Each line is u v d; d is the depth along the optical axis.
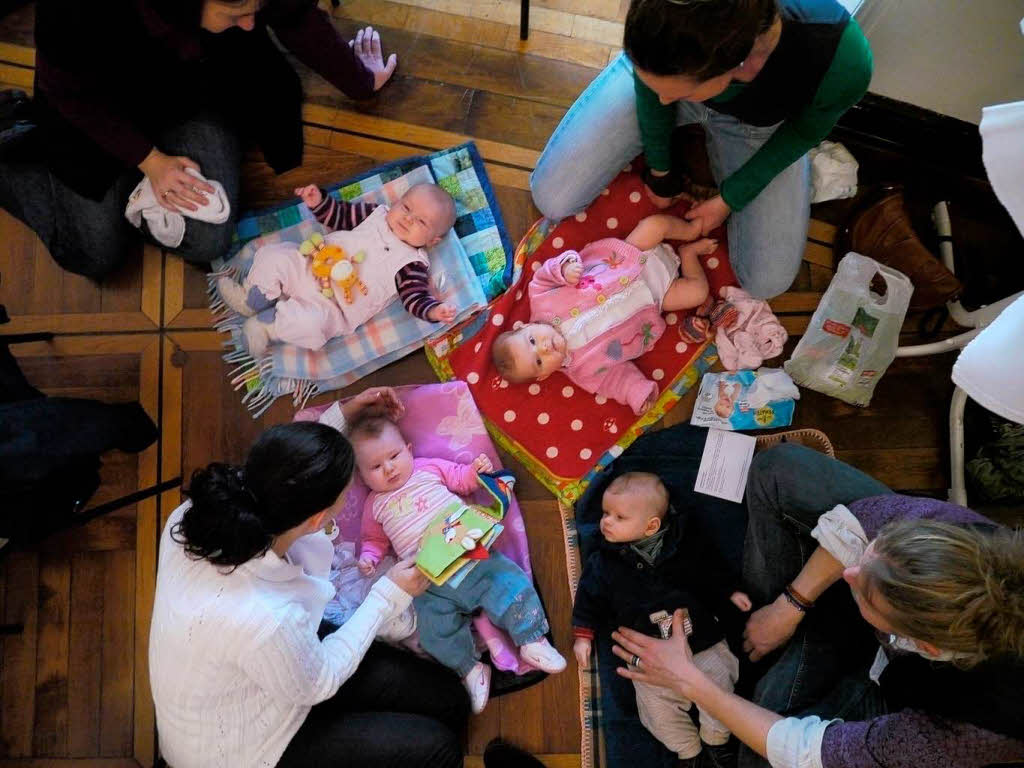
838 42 1.32
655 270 1.92
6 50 2.05
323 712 1.54
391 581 1.61
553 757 1.80
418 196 1.86
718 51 1.12
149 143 1.68
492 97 2.08
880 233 1.83
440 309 1.86
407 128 2.07
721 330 1.95
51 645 1.86
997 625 1.05
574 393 1.97
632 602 1.71
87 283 2.00
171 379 1.97
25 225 1.98
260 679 1.30
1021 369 1.02
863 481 1.56
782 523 1.66
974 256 2.00
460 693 1.69
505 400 1.97
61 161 1.67
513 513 1.90
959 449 1.85
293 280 1.88
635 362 1.99
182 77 1.67
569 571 1.88
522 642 1.75
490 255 2.01
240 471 1.26
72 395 1.95
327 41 1.76
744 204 1.71
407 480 1.80
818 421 1.96
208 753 1.37
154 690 1.37
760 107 1.46
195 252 1.92
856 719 1.47
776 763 1.37
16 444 1.37
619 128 1.77
